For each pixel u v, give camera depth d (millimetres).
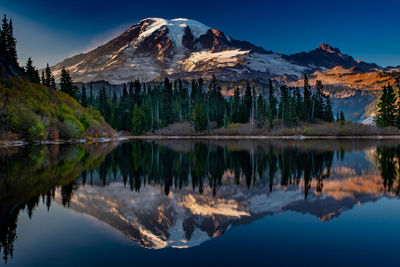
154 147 58562
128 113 121625
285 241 10344
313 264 8570
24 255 9242
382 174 24984
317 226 11883
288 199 16531
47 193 17938
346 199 16391
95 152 46500
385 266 8445
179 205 15188
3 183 20906
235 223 12383
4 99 60781
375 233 11086
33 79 82250
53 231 11430
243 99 124688
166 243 10234
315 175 24766
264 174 25344
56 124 70688
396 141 71062
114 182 21812
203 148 55062
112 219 12883
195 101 130625
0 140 57344
